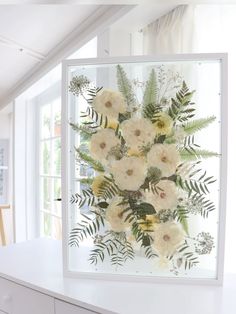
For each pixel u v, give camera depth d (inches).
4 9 55.8
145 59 39.4
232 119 45.3
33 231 111.7
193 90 38.8
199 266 39.0
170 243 39.0
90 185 40.8
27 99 112.7
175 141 38.9
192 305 33.0
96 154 40.4
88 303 33.1
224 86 37.5
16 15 58.4
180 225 38.9
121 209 39.8
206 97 38.9
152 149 39.0
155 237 39.3
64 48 72.9
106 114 40.3
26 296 39.2
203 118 38.6
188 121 38.8
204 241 38.7
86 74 41.3
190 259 39.0
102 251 40.9
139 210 39.4
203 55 38.1
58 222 95.9
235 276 41.9
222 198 37.7
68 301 34.7
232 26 46.5
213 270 38.9
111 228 40.3
